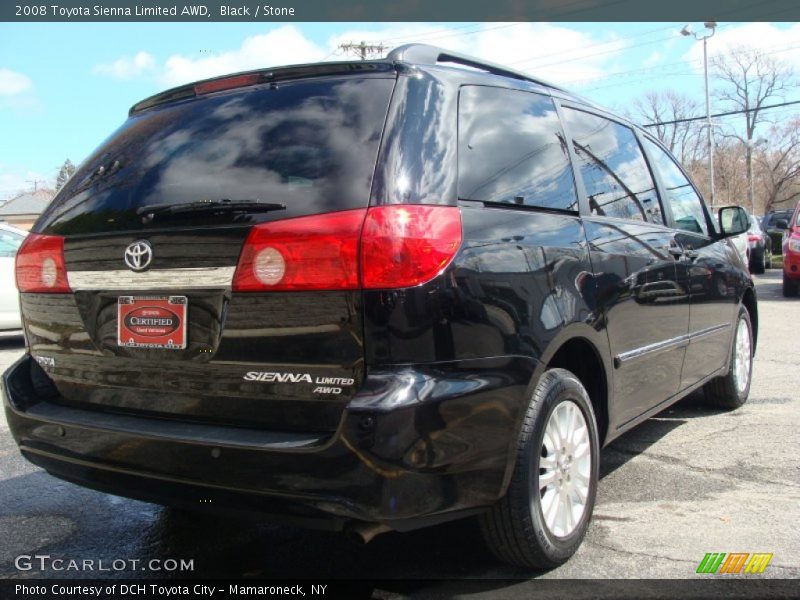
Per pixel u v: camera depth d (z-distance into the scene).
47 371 3.04
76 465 2.77
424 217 2.38
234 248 2.42
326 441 2.25
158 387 2.65
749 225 4.77
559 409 2.91
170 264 2.55
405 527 2.31
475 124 2.79
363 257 2.27
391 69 2.64
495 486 2.55
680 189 4.77
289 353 2.36
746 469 4.12
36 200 61.28
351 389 2.29
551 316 2.79
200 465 2.42
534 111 3.22
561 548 2.88
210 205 2.47
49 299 2.97
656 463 4.26
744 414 5.34
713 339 4.73
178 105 3.03
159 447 2.49
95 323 2.79
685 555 3.04
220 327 2.47
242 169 2.57
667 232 4.16
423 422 2.26
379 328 2.27
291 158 2.51
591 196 3.42
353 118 2.53
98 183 2.93
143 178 2.78
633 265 3.54
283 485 2.29
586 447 3.09
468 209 2.58
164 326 2.60
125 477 2.64
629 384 3.52
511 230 2.73
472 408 2.41
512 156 2.93
